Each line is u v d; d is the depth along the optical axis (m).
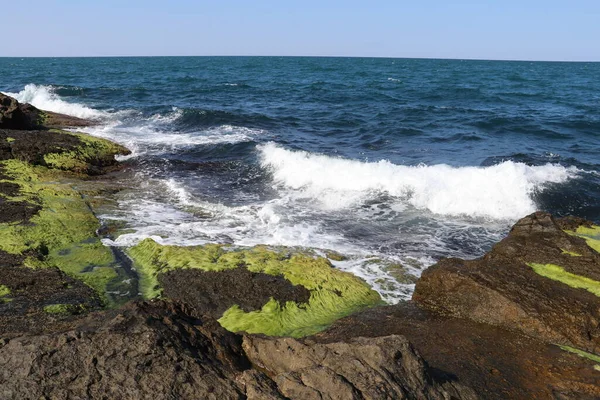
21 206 12.22
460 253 11.29
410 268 10.35
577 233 10.66
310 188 15.73
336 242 11.68
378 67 102.25
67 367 4.84
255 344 6.07
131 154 19.45
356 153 20.44
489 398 5.93
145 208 13.48
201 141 21.66
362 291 9.17
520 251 9.59
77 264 9.92
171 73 73.75
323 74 74.19
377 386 4.87
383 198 14.79
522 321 7.75
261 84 52.81
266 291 8.90
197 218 12.92
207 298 8.73
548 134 24.39
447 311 8.43
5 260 9.41
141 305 6.07
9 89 42.81
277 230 12.23
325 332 7.75
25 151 16.59
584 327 7.51
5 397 4.55
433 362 6.72
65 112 29.69
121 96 39.53
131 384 4.78
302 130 25.47
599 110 33.19
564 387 6.28
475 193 14.34
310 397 4.71
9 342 5.13
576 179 15.53
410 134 24.39
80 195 13.84
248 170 17.59
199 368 5.11
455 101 38.91
